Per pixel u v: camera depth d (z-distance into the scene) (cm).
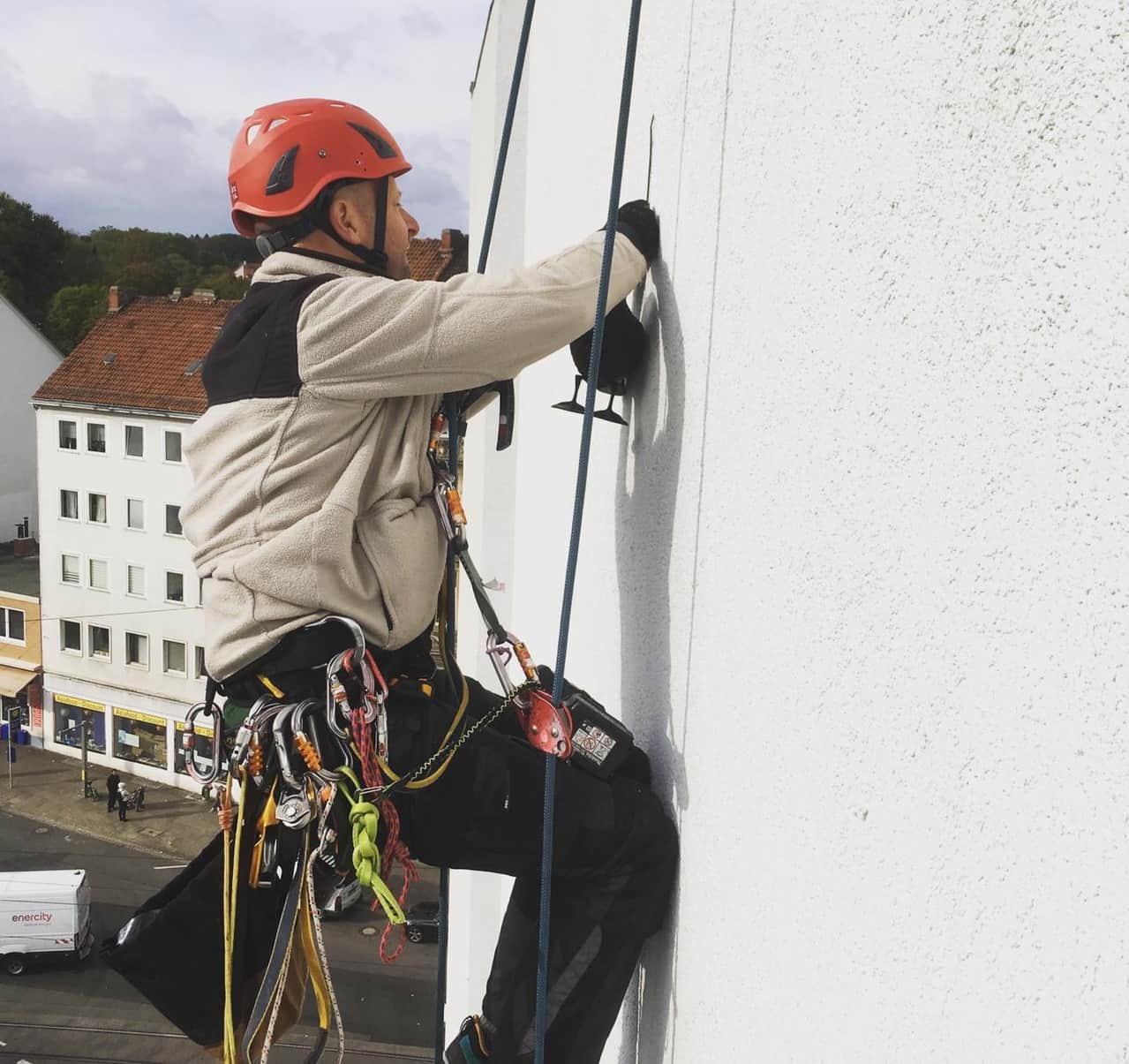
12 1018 1439
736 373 135
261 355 144
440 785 151
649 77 192
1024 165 74
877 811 93
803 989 107
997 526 76
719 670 139
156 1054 1385
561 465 289
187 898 161
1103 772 64
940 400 85
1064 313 69
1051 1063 68
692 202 158
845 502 102
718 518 141
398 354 141
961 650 80
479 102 556
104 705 2322
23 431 2972
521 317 146
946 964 81
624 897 159
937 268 86
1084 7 68
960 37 83
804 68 115
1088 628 66
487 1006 170
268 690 145
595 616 228
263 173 152
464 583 530
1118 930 62
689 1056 147
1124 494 63
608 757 161
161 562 2233
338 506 141
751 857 124
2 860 1931
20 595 2373
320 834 141
